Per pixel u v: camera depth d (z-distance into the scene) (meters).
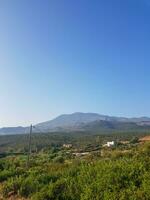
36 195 17.39
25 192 19.00
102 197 15.29
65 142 142.88
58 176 20.59
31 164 37.03
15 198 18.72
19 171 25.03
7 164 34.94
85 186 16.81
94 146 102.94
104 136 172.62
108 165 18.97
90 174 18.47
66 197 16.66
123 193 14.86
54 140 149.50
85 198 15.55
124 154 27.66
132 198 14.28
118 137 153.50
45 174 21.33
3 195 19.48
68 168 22.77
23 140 154.88
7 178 23.33
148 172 16.34
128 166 17.88
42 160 48.81
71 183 17.66
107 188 15.96
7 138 175.12
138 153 24.83
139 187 15.45
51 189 17.50
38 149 105.06
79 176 18.59
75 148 100.75
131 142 93.19
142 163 18.11
